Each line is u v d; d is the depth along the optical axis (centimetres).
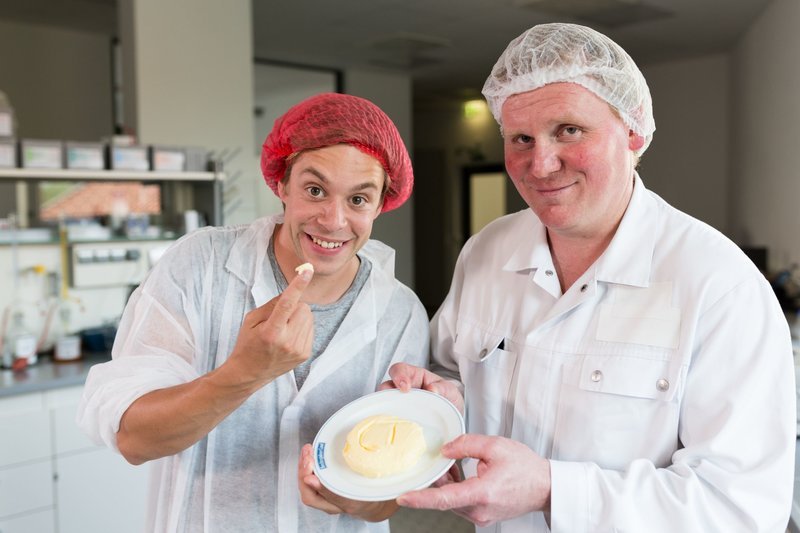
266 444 110
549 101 100
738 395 96
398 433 98
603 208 104
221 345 111
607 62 98
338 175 98
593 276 110
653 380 102
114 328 286
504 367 120
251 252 116
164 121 382
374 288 121
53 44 540
